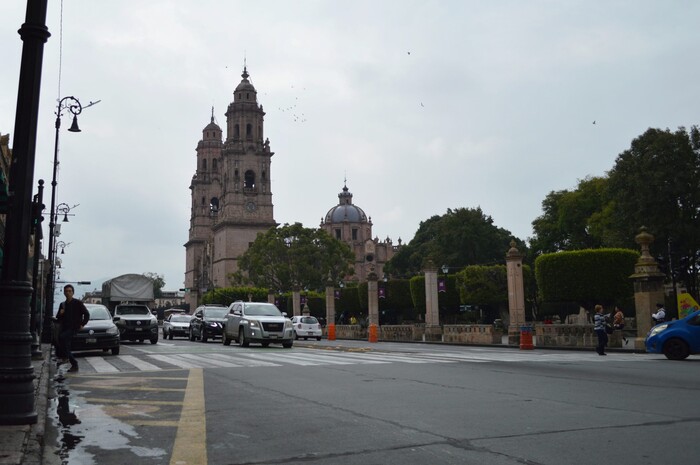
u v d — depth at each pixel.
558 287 34.50
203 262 136.75
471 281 58.06
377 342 41.03
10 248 7.62
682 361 18.70
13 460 5.76
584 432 7.38
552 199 70.06
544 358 20.25
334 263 91.38
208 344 33.09
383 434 7.42
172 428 8.03
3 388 7.38
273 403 9.89
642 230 26.55
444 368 15.83
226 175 118.88
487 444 6.82
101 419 8.74
